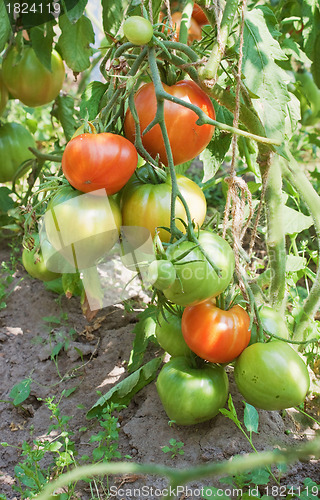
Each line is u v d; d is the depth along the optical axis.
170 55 0.58
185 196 0.59
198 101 0.59
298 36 1.13
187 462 0.68
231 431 0.70
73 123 0.99
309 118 1.30
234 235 0.63
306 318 0.78
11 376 0.85
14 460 0.73
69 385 0.83
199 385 0.66
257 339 0.67
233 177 0.61
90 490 0.67
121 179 0.55
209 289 0.57
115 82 0.60
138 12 0.74
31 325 0.95
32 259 0.82
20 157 1.02
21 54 0.89
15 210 0.79
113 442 0.72
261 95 0.63
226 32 0.58
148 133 0.58
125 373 0.83
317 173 1.16
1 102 0.94
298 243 1.16
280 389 0.63
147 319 0.80
